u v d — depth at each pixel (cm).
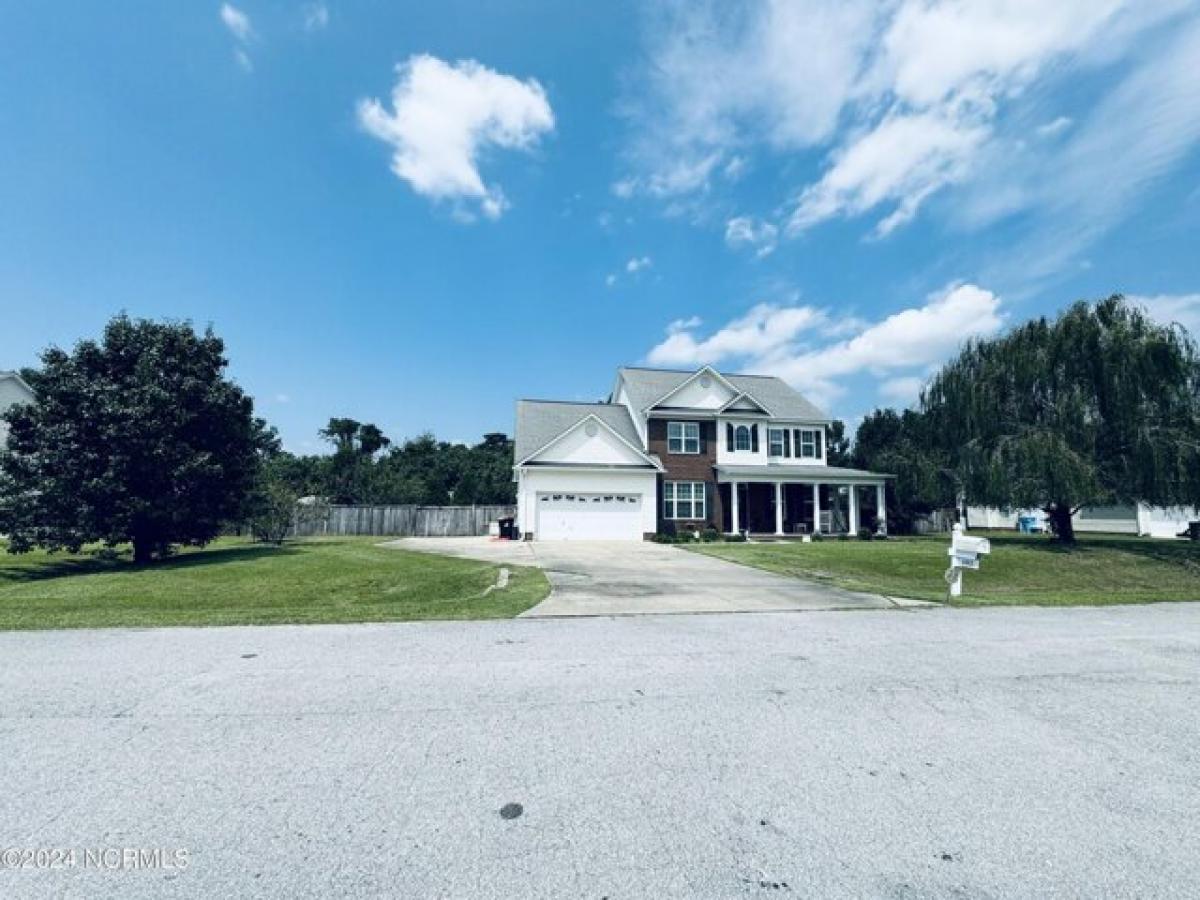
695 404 2848
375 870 260
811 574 1336
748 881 256
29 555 1775
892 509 3161
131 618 781
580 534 2481
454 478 5038
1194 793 339
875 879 259
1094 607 952
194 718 429
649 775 349
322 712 443
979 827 301
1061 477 1875
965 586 1387
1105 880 260
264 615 807
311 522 2734
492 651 623
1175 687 527
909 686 520
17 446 1594
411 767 356
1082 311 1991
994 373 2108
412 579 1267
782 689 506
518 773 350
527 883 253
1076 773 361
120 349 1653
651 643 665
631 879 256
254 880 253
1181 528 2880
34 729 408
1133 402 1847
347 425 5944
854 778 350
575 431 2561
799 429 2938
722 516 2722
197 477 1639
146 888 247
